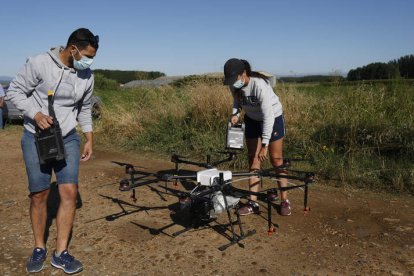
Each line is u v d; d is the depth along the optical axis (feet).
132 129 30.96
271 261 12.22
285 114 26.55
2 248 13.23
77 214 16.03
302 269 11.75
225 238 13.71
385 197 17.81
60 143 10.56
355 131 23.21
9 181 20.68
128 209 16.53
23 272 11.78
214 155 24.62
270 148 15.33
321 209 16.33
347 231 14.28
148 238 13.80
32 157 11.00
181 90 34.32
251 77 14.05
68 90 10.96
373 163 20.94
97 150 28.66
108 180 20.80
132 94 37.70
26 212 16.38
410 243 13.30
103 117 33.99
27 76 10.63
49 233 14.28
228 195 13.78
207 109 28.40
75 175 11.32
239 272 11.64
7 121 41.01
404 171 19.40
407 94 25.93
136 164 24.45
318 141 24.07
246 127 15.49
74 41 10.50
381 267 11.79
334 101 27.43
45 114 10.89
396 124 23.70
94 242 13.57
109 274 11.66
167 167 23.66
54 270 11.80
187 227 13.98
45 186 11.33
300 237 13.79
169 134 28.99
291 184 19.65
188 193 12.82
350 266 11.87
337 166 20.95
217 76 34.01
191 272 11.68
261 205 16.76
